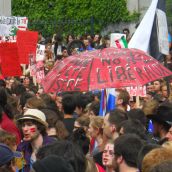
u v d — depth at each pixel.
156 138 13.71
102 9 54.03
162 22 22.80
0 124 15.36
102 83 16.03
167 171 7.86
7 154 10.58
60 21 51.69
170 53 29.16
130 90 20.78
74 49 39.00
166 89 22.48
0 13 49.19
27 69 30.44
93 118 14.68
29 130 13.57
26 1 54.53
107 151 11.65
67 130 16.12
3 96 16.22
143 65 16.25
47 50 38.44
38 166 9.16
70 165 9.34
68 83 16.25
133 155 10.55
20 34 26.64
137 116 14.91
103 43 40.88
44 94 18.59
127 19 53.75
